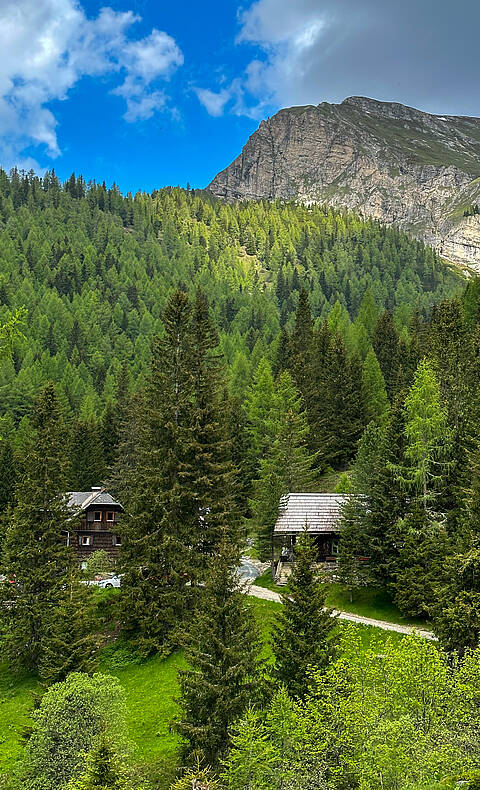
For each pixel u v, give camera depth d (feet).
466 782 62.18
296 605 100.07
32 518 158.30
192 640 101.09
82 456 283.79
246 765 71.61
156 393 161.58
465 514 146.51
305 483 214.90
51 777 87.30
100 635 145.79
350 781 71.00
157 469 153.48
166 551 146.92
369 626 141.79
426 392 159.94
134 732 112.88
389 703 73.67
